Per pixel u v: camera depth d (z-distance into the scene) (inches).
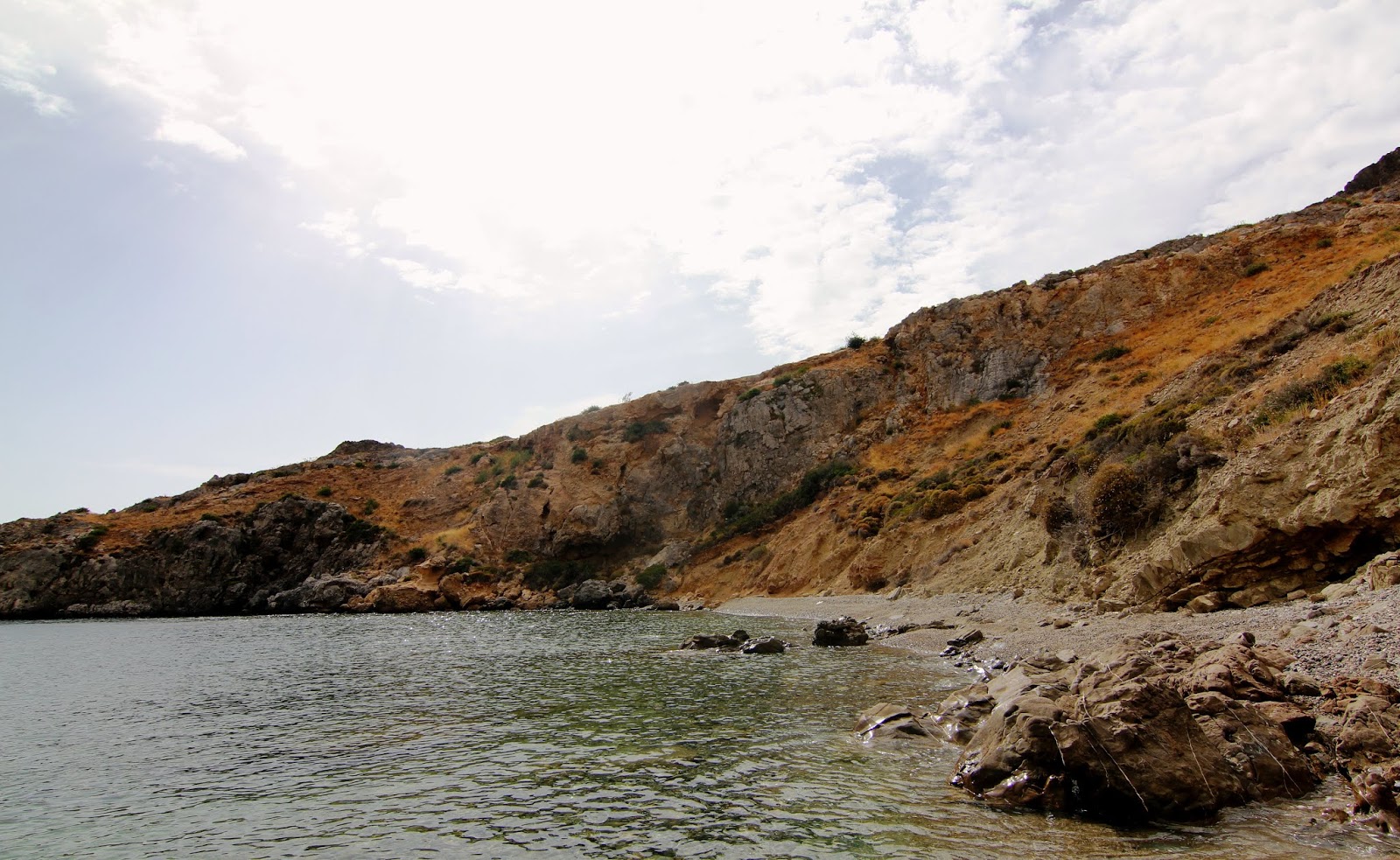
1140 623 753.0
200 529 2869.1
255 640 1566.2
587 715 656.4
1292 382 920.3
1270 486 749.9
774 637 1160.2
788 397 3019.2
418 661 1140.5
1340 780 351.6
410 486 3540.8
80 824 401.7
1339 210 2551.7
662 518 3063.5
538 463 3415.4
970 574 1432.1
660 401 3457.2
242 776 493.7
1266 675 433.1
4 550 2768.2
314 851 351.6
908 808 369.4
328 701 787.4
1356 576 650.8
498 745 551.2
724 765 470.6
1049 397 2313.0
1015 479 1717.5
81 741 615.2
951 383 2709.2
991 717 422.6
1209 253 2423.7
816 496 2598.4
